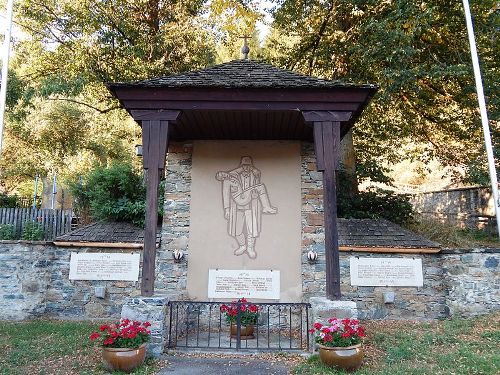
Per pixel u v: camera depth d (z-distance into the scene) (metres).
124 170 10.64
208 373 5.19
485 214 14.74
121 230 9.52
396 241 8.93
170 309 6.34
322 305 5.83
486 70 11.09
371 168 13.16
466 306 8.12
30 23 13.62
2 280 8.59
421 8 10.60
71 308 8.88
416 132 14.17
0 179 21.09
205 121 7.43
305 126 7.73
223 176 8.36
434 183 19.98
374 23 10.56
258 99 6.44
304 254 8.02
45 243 9.02
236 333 6.84
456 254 8.41
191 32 13.43
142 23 14.21
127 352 5.18
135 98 6.42
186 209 8.25
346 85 6.36
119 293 8.92
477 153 12.13
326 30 12.96
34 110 19.38
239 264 8.01
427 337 6.64
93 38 13.12
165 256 8.08
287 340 7.01
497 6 10.85
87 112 18.47
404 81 10.40
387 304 8.62
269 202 8.23
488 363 5.23
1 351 6.04
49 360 5.65
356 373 5.13
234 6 13.45
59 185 18.23
